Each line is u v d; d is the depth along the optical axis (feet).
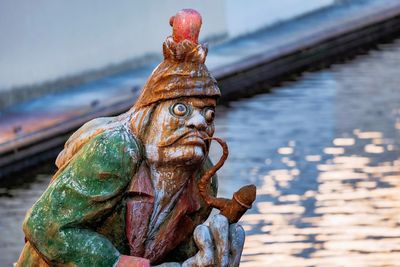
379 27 69.31
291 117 51.19
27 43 55.52
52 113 52.16
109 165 13.05
